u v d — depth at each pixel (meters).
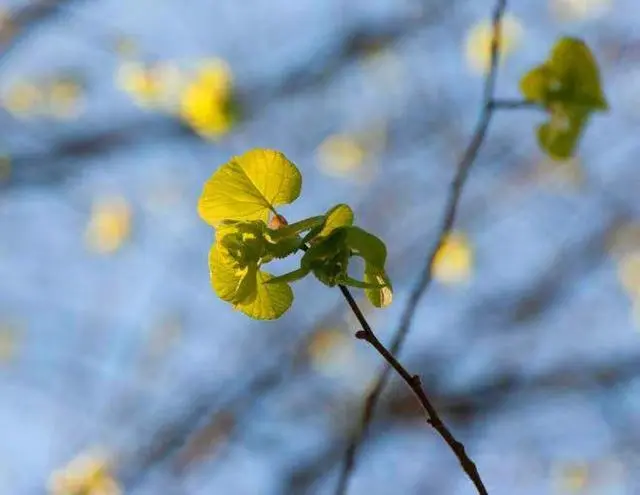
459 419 9.06
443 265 8.44
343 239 2.07
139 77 7.41
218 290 2.20
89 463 7.83
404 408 8.75
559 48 3.63
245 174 2.24
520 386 9.30
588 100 3.64
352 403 8.91
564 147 3.72
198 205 2.26
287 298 2.25
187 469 8.30
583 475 8.99
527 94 3.72
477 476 2.31
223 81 6.57
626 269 9.67
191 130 9.73
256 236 2.14
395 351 3.22
